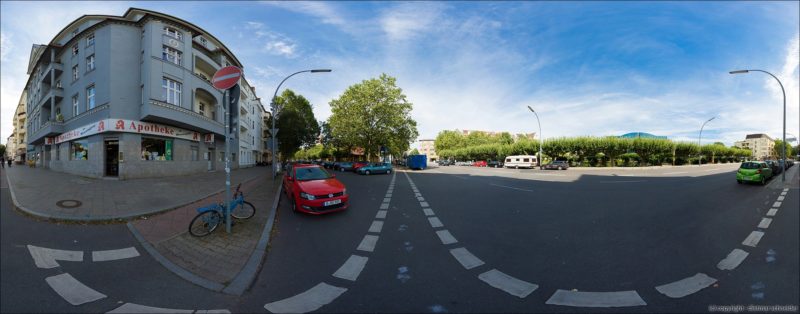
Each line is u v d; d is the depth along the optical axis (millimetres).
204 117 20984
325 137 61094
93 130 17078
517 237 5875
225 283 3887
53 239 5535
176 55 19312
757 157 134625
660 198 10789
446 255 4883
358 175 27734
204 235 5934
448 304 3328
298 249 5270
